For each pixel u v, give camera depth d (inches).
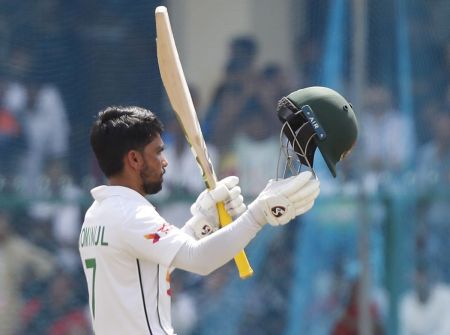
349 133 491.8
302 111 488.7
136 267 486.9
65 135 911.7
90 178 914.1
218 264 472.4
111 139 502.0
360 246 941.2
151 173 506.3
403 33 979.3
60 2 917.2
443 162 982.4
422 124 977.5
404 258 962.7
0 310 892.0
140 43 930.7
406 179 966.4
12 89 901.2
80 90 918.4
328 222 947.3
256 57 944.9
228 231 471.8
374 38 969.5
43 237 906.7
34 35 909.8
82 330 909.2
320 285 944.9
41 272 906.1
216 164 935.7
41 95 909.2
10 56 901.2
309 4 951.0
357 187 945.5
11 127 898.7
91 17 922.7
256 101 942.4
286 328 944.3
